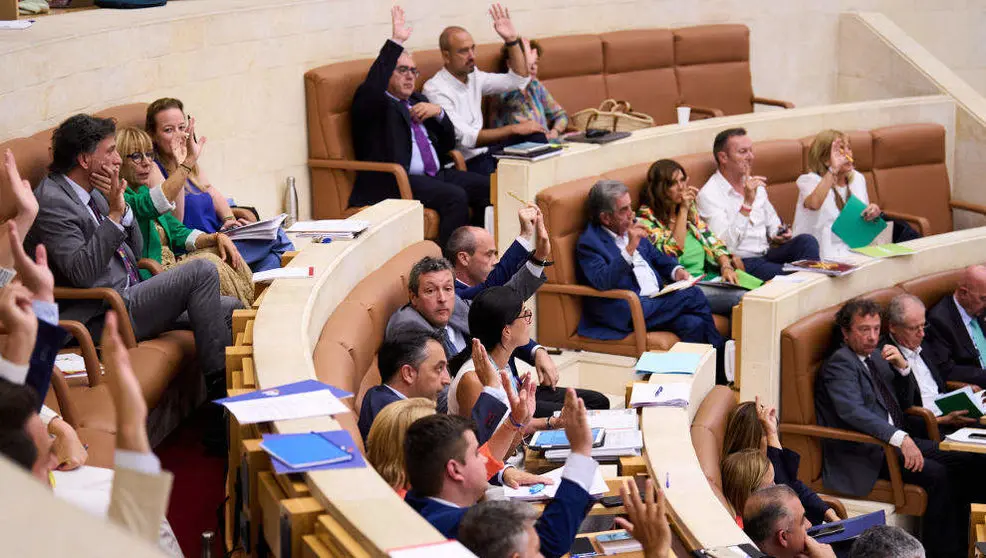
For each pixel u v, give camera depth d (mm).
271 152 9992
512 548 3662
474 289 7406
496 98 11258
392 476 4488
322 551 3490
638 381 6926
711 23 13500
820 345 8461
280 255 7594
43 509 1953
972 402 8477
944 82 12984
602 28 12781
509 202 9297
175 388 6605
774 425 7066
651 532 4219
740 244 10266
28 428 3412
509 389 5266
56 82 7574
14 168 4988
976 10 14344
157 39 8695
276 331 5309
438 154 10508
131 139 6816
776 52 13906
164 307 6234
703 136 11000
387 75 9961
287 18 9984
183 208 7406
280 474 3875
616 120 11242
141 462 3035
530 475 5281
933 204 12266
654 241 9633
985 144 12477
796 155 11328
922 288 9539
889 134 12062
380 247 7379
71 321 5637
